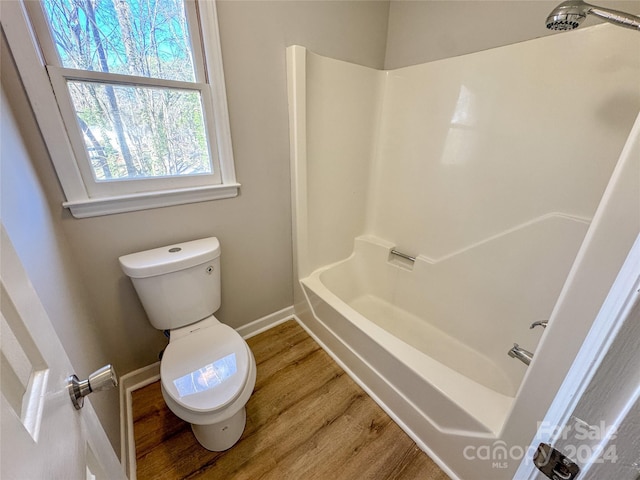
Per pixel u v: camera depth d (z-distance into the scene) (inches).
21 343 13.9
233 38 46.4
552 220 47.8
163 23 41.6
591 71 40.3
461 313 64.0
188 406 35.7
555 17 30.8
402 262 75.2
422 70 60.9
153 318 47.4
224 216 56.2
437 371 43.3
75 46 36.3
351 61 63.1
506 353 56.7
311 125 60.2
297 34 53.1
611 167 41.1
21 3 31.3
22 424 11.4
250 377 41.6
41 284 27.4
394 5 64.6
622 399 11.2
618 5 38.3
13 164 28.2
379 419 50.6
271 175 60.0
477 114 53.9
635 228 16.7
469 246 60.6
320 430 48.8
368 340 51.8
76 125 38.4
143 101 42.9
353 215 78.0
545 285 50.3
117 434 40.3
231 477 42.2
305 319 72.9
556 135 45.1
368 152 73.9
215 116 49.3
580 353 13.7
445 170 61.7
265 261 66.7
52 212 37.4
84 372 33.6
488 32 51.3
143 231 47.3
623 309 10.9
